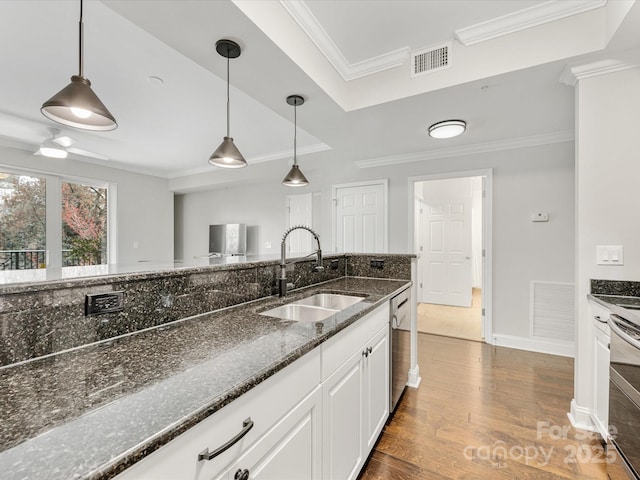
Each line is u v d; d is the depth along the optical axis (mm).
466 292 5289
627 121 1824
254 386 772
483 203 3594
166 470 576
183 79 2457
